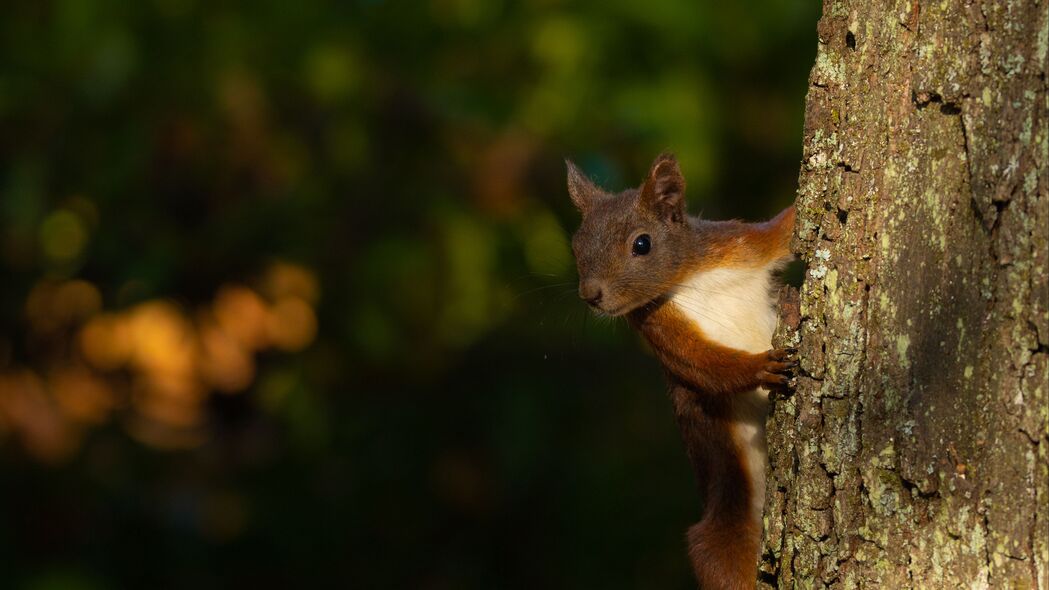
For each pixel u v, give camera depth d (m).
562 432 12.44
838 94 5.28
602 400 12.58
